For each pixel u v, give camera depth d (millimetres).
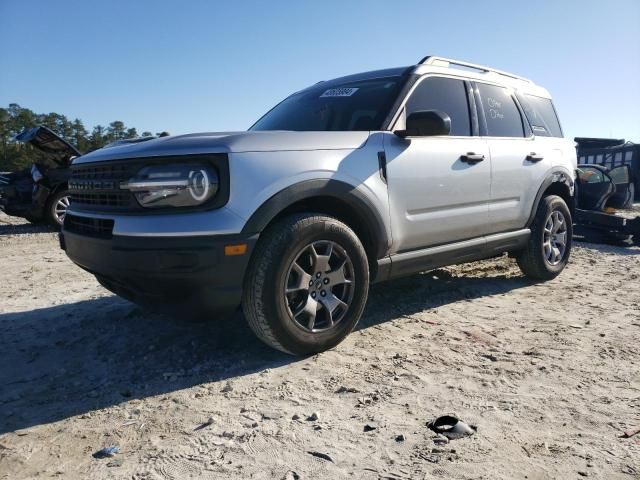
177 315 3090
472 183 4305
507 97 5043
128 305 4598
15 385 3035
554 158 5320
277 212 3064
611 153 18203
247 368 3184
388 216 3650
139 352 3475
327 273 3318
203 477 2092
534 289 5113
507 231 4844
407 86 4066
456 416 2539
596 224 8219
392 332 3803
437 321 4066
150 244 2865
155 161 2955
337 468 2129
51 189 11109
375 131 3721
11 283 5844
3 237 10500
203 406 2707
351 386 2902
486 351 3420
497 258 6609
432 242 4074
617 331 3797
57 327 4051
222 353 3426
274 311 3072
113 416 2629
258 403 2725
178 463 2197
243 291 3074
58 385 3021
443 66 4473
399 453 2227
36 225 12727
